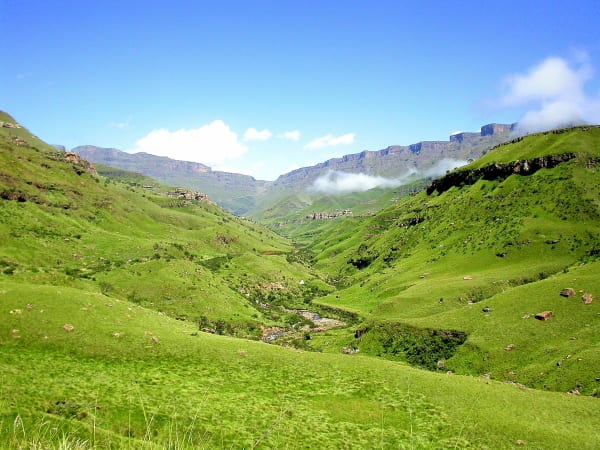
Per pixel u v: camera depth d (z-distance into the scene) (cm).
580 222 16888
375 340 12781
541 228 17350
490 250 17850
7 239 16938
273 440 4406
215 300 16588
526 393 6138
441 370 10150
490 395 5922
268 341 14788
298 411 5369
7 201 19750
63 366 5794
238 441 4256
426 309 13862
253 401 5566
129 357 6562
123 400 4919
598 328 8769
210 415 4884
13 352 5897
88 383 5322
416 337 11862
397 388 6197
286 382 6412
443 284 15638
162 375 6103
